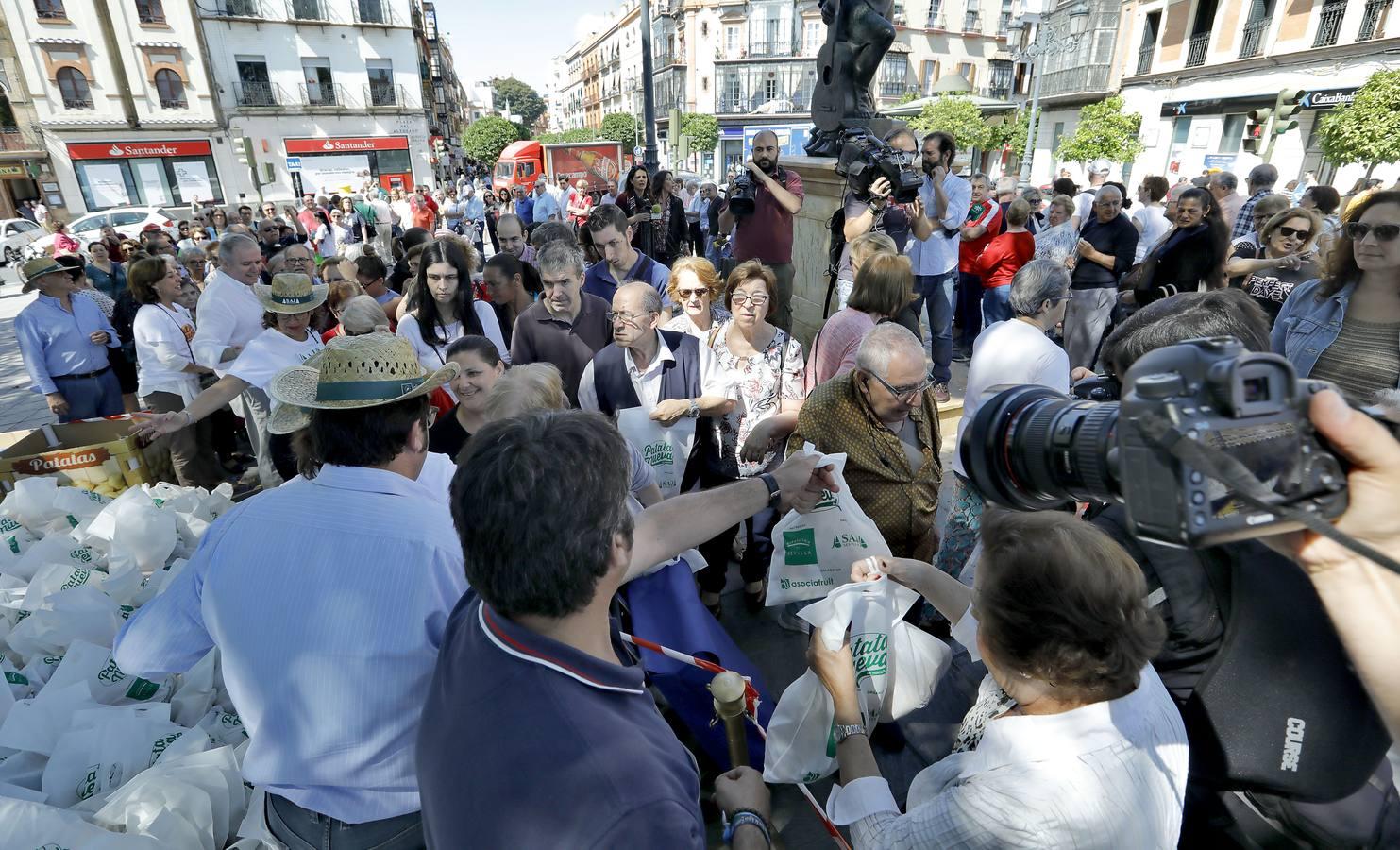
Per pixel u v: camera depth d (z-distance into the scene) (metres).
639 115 56.72
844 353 3.07
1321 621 1.06
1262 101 17.86
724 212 6.39
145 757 1.73
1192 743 1.21
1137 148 20.64
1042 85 27.86
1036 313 2.54
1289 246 3.82
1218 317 1.37
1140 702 1.00
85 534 2.60
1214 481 0.58
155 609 1.36
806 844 1.97
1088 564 0.94
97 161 26.41
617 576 0.97
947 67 40.75
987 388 2.43
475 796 0.84
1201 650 1.21
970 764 1.06
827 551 1.97
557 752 0.83
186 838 1.50
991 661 1.05
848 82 5.28
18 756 1.73
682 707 2.09
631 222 6.78
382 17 30.02
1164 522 0.60
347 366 1.25
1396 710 0.66
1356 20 15.57
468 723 0.89
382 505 1.25
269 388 1.41
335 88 30.02
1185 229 4.34
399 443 1.31
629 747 0.85
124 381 5.50
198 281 6.62
